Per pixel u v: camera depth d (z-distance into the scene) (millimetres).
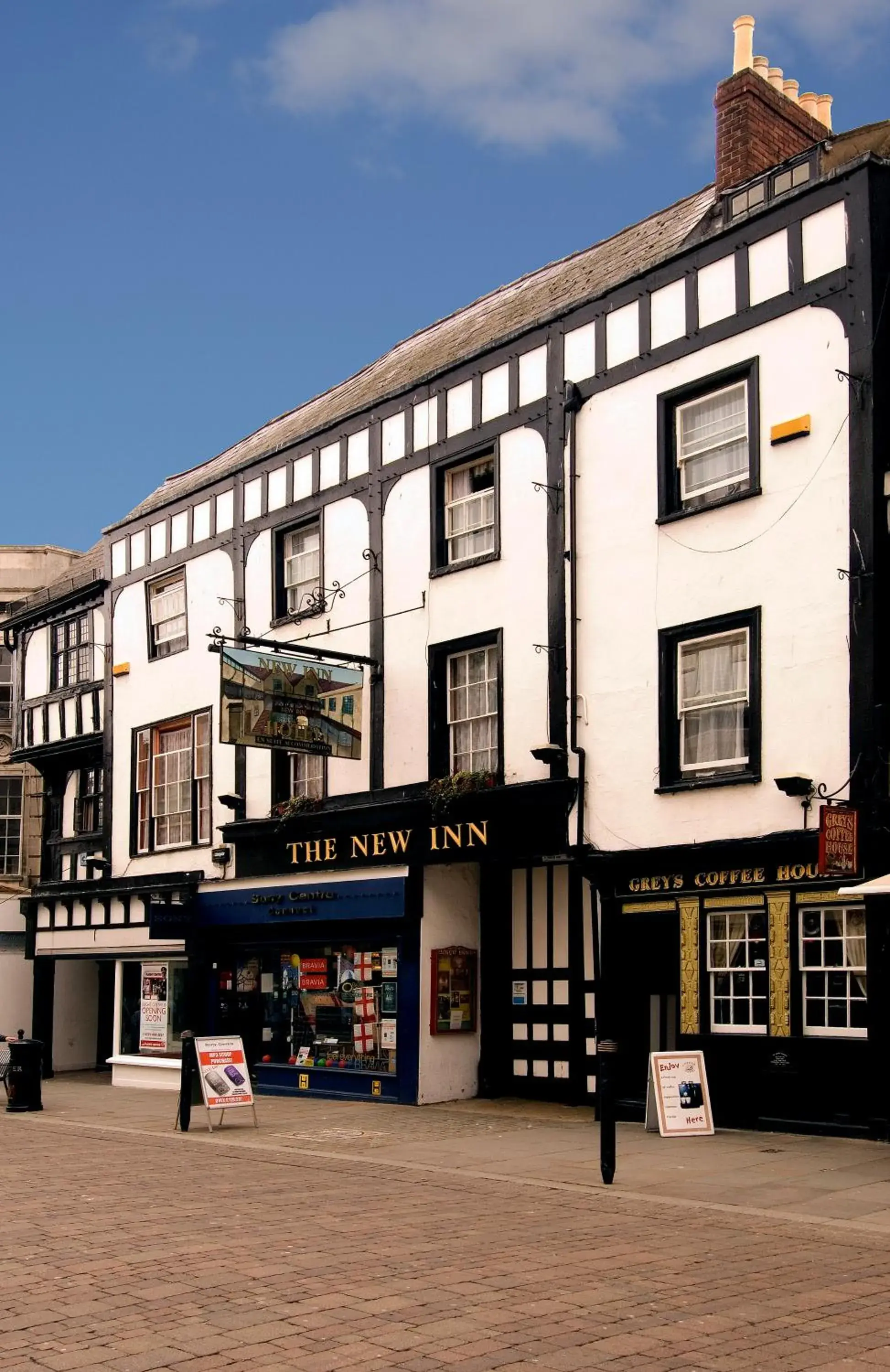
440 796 16344
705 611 14008
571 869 16469
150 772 22375
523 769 15836
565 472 15734
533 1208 9383
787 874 12930
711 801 13711
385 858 17391
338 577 18844
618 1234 8383
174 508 22438
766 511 13547
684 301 14617
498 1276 7203
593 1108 15734
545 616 15781
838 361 13062
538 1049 16625
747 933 13391
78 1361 5777
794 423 13305
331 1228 8555
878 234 12984
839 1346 6004
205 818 21016
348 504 18828
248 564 20609
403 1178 10969
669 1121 12852
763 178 14438
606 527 15180
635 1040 14523
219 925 19781
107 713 23453
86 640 24703
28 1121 15969
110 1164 11898
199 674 21375
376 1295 6785
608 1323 6328
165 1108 17375
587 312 15719
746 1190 9906
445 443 17406
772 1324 6340
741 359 13938
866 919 12250
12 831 27375
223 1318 6398
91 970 25375
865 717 12391
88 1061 25047
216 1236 8289
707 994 13602
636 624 14719
